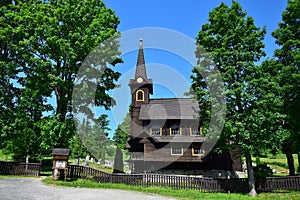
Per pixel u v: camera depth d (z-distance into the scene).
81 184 15.83
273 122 18.47
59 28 20.53
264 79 18.67
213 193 17.02
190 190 17.42
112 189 15.29
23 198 10.73
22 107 21.52
